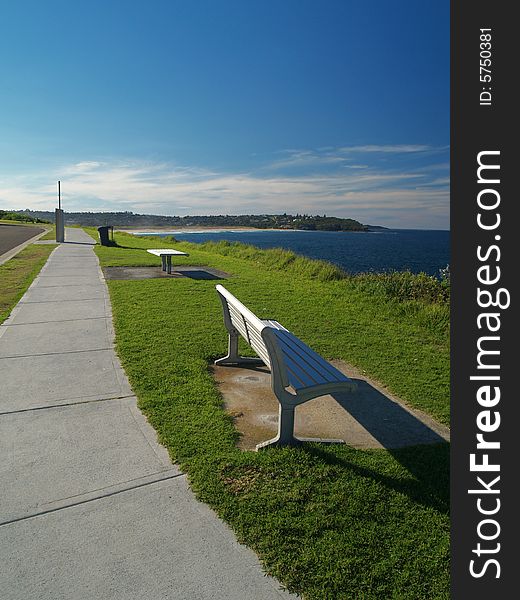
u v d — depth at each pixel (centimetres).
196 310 842
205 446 364
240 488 312
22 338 649
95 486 314
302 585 236
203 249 2477
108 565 247
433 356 621
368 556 255
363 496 307
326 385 366
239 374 545
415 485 322
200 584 235
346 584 236
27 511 289
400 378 539
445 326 746
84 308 841
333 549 259
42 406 434
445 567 249
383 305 938
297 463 343
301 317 827
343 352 636
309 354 448
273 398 479
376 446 382
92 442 371
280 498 302
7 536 267
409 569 247
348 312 875
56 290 1016
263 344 373
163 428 393
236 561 251
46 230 3969
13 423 401
